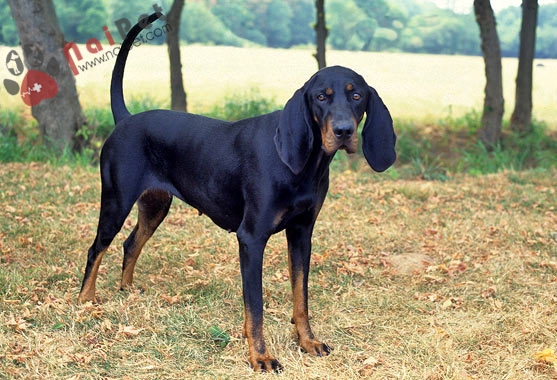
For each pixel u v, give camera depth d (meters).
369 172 9.44
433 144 11.77
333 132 3.09
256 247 3.46
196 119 3.96
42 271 4.84
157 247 5.57
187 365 3.60
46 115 9.70
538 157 10.88
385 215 6.83
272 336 3.91
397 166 10.83
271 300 4.53
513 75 18.23
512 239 6.03
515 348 3.87
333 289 4.84
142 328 3.96
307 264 3.74
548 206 7.30
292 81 15.34
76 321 4.00
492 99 11.41
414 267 5.33
